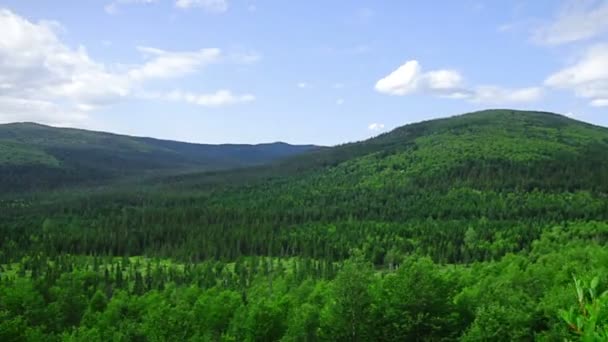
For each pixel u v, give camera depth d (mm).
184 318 80562
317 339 69750
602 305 8742
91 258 198000
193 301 110750
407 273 63156
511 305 63969
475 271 109938
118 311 100250
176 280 160750
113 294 132875
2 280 136000
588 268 86562
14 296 97250
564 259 110750
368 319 59688
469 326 65000
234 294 96312
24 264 178625
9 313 84000
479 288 75750
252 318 74125
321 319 64938
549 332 55344
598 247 123375
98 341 75250
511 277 86000
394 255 183625
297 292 103750
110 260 193125
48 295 122500
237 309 86438
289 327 72562
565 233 187375
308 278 124062
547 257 125750
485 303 66750
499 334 56719
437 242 197750
